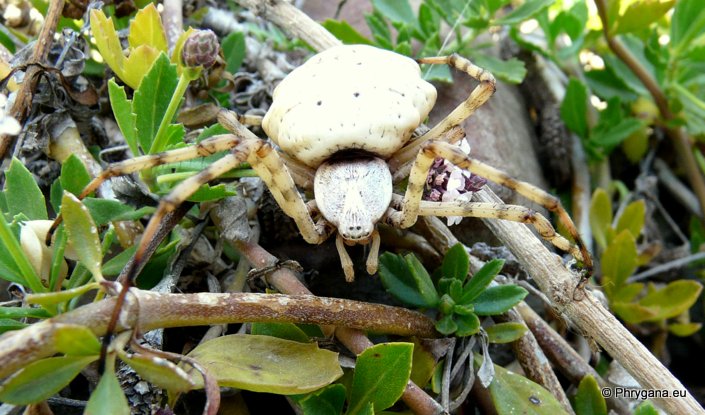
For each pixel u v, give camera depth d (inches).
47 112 3.4
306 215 3.2
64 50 3.4
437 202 3.2
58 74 3.3
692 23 4.3
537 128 4.8
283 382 2.5
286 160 3.4
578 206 4.4
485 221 3.3
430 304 3.0
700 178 4.7
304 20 3.7
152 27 3.3
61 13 3.5
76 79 3.5
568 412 3.2
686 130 4.7
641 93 4.6
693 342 4.4
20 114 3.2
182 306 2.5
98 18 3.2
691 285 3.8
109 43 3.2
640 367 2.9
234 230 3.1
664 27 5.0
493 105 4.4
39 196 2.9
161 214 2.6
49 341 2.3
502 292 3.0
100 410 2.3
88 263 2.4
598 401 3.1
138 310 2.4
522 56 4.9
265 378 2.5
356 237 3.1
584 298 3.0
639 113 4.8
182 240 3.1
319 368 2.6
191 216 3.2
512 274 3.5
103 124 3.7
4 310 2.6
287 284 3.0
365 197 3.2
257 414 3.1
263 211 3.5
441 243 3.5
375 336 3.2
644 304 3.9
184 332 3.2
